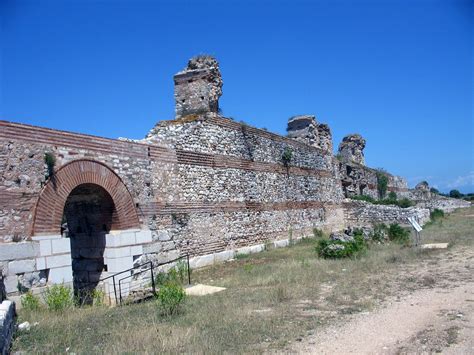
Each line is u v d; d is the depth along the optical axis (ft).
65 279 42.70
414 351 23.89
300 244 87.35
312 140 111.75
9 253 38.78
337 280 45.85
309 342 26.53
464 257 55.42
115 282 49.62
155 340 27.91
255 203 77.87
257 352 24.90
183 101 71.26
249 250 74.23
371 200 134.00
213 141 68.39
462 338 25.52
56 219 43.11
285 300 37.88
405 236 76.89
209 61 71.67
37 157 42.24
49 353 26.32
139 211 53.57
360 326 29.17
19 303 38.68
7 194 39.45
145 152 55.52
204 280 52.80
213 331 29.50
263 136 82.99
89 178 47.29
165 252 56.34
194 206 62.54
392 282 43.21
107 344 27.91
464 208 194.08
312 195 100.99
